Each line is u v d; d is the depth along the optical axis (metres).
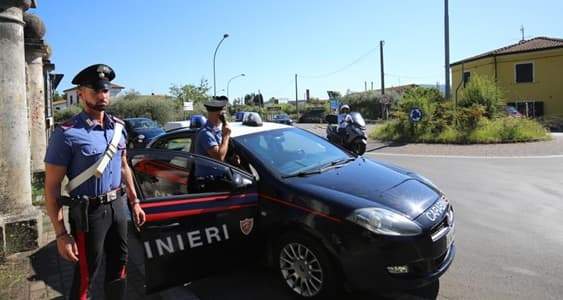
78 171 2.97
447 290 4.01
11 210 5.40
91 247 3.01
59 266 4.83
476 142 17.38
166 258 3.64
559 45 34.62
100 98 3.00
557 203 7.06
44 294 4.16
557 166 10.88
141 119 23.08
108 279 3.29
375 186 4.02
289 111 69.62
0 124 5.36
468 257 4.79
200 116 5.75
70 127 2.95
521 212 6.58
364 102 51.84
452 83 43.00
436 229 3.72
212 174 4.09
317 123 50.16
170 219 3.65
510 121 18.36
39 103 9.52
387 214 3.57
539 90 35.97
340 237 3.56
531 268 4.45
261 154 4.49
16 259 5.05
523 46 37.50
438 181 9.31
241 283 4.31
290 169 4.34
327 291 3.69
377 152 15.95
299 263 3.89
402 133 20.22
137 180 4.01
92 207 3.01
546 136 17.98
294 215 3.81
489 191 8.12
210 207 3.82
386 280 3.49
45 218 6.70
